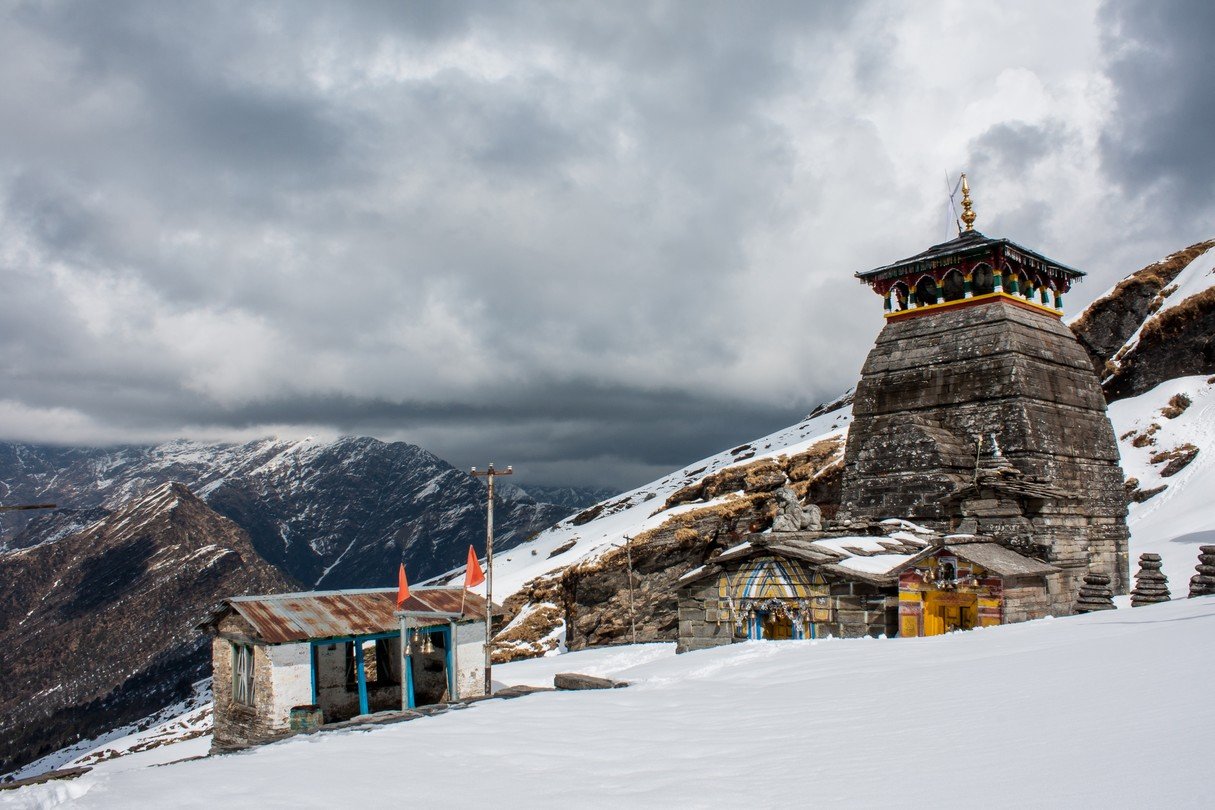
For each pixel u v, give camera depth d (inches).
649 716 701.9
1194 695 519.2
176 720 4953.3
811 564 1517.0
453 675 1670.8
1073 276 2365.9
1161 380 4576.8
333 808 475.2
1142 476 3794.3
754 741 577.3
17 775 6993.1
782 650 1109.7
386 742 649.6
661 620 3730.3
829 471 4003.4
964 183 2301.9
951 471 1971.0
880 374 2230.6
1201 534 2512.3
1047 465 1975.9
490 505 1828.2
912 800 403.2
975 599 1528.1
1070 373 2180.1
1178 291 4894.2
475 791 497.7
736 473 4633.4
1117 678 610.2
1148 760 403.5
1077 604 1509.6
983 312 2128.4
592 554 4217.5
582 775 522.3
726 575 1625.2
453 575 6633.9
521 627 4276.6
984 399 2050.9
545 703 810.8
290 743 684.7
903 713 611.5
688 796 456.1
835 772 473.1
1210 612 935.0
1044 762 431.5
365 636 1587.1
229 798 503.2
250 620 1533.0
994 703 596.4
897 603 1457.9
